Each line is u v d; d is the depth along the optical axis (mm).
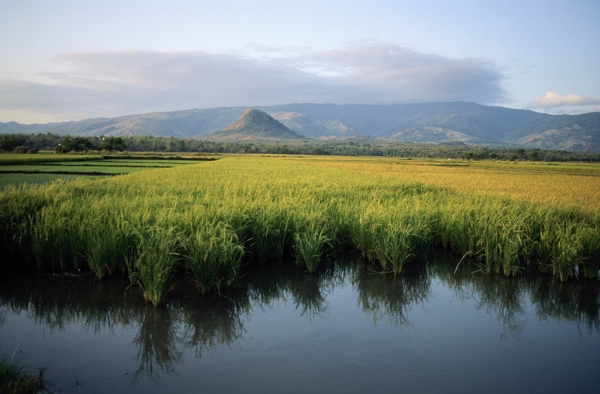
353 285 8578
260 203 11445
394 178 27047
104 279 8250
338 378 4957
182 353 5590
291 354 5582
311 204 11914
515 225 9328
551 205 13555
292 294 8023
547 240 9242
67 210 9766
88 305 7098
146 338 6039
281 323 6648
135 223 8547
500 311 7316
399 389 4730
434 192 18781
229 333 6258
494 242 9312
